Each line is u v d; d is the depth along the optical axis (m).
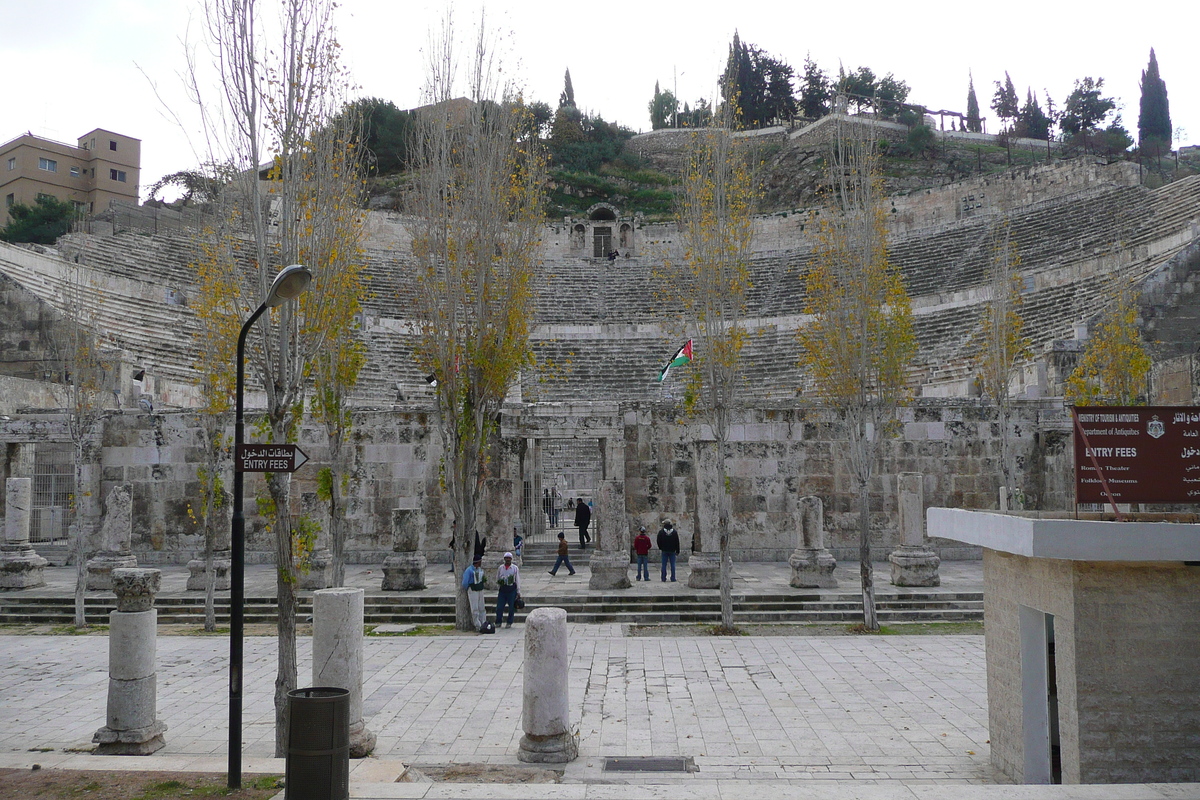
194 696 13.62
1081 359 28.80
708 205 19.58
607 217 70.81
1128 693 8.05
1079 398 24.31
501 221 18.97
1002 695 9.70
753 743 10.95
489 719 12.10
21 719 12.48
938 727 11.56
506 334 18.95
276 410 11.20
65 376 21.64
